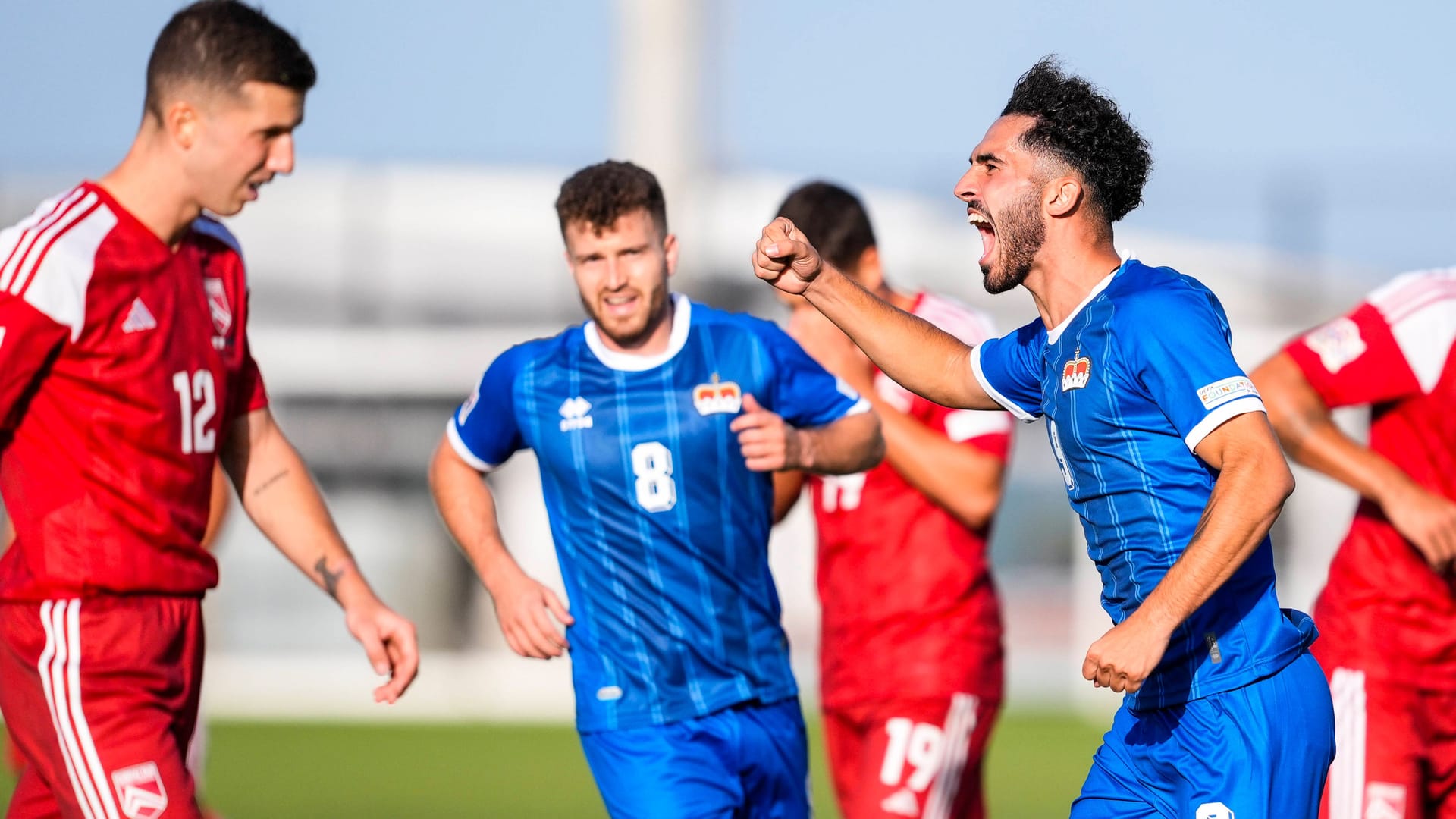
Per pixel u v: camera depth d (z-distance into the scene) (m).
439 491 15.70
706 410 14.64
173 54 12.35
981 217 12.21
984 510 17.19
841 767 18.20
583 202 14.21
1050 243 11.93
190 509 12.91
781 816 14.97
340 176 56.25
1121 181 11.89
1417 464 15.59
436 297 55.84
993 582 17.91
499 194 56.78
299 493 14.31
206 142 12.41
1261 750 11.47
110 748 12.20
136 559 12.44
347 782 32.88
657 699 14.48
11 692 12.52
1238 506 10.48
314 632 51.50
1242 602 11.61
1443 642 15.25
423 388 54.62
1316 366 15.54
